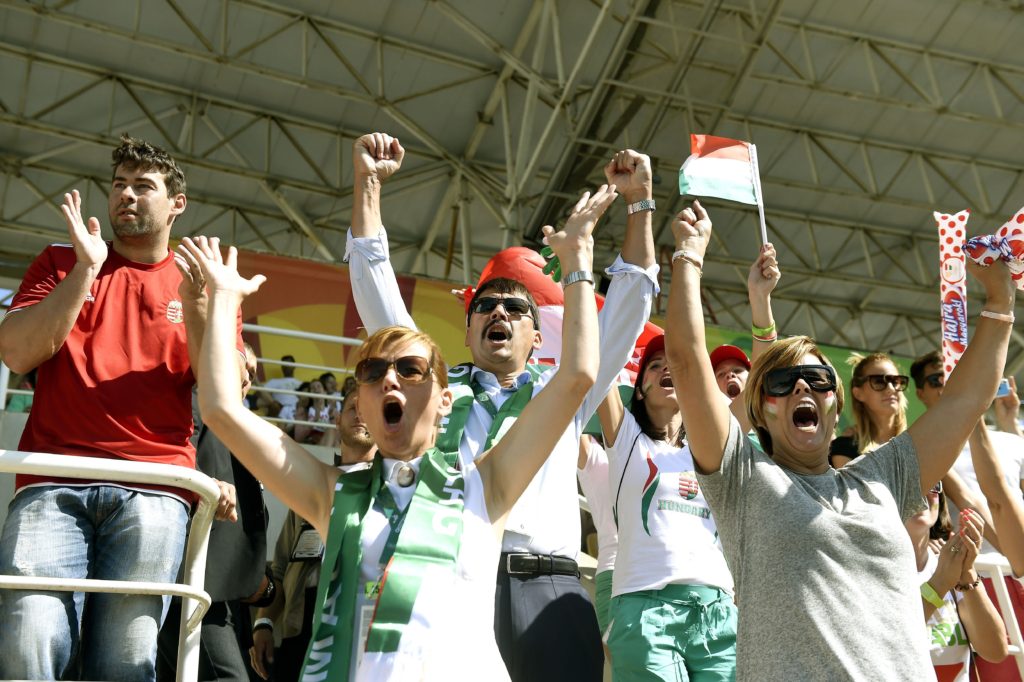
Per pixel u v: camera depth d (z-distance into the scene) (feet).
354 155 10.87
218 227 48.98
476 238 51.01
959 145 48.75
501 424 9.23
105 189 46.57
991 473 11.79
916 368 14.79
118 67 42.04
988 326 9.53
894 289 56.44
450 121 45.32
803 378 9.22
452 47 42.55
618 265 9.73
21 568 8.11
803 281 55.06
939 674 11.78
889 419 13.11
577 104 42.83
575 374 7.45
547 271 10.35
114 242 9.96
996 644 11.40
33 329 8.84
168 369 9.44
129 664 8.28
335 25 41.01
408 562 6.78
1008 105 46.98
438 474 7.24
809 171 49.44
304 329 30.78
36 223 47.75
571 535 9.52
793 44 43.65
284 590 13.82
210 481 8.07
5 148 44.57
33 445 9.02
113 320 9.48
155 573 8.57
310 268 31.40
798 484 8.69
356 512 7.14
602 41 41.09
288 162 46.37
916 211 52.03
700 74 40.57
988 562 12.03
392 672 6.45
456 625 6.73
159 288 9.76
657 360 11.64
